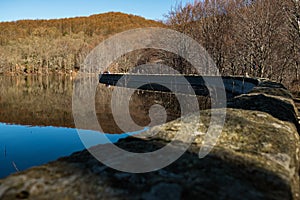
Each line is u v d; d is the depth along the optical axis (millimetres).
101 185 1958
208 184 1980
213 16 26891
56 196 1813
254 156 2709
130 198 1788
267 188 2090
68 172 2166
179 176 2100
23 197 1804
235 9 24719
